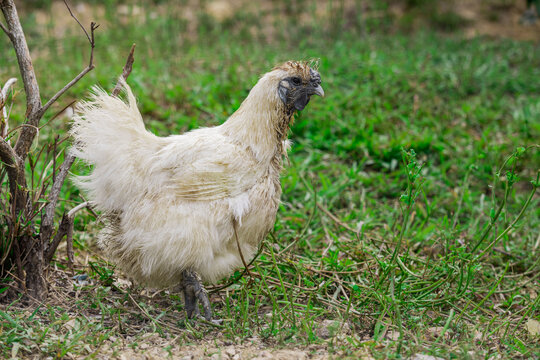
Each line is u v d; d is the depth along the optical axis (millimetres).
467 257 4617
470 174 6992
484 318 4348
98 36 11258
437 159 7336
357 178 6766
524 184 7090
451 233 5410
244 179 3963
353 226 5812
